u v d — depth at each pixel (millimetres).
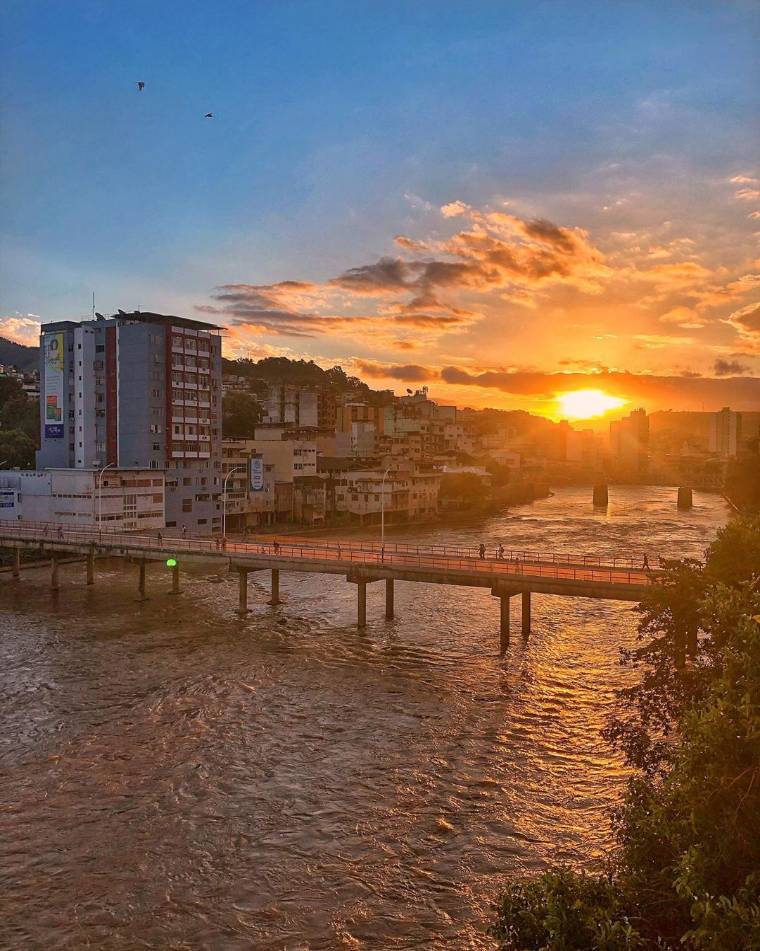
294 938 21734
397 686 42594
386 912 22859
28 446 117125
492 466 194625
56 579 70875
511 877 24422
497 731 35969
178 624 57719
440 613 60719
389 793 30094
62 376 99438
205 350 102625
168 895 23750
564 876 13492
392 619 58625
